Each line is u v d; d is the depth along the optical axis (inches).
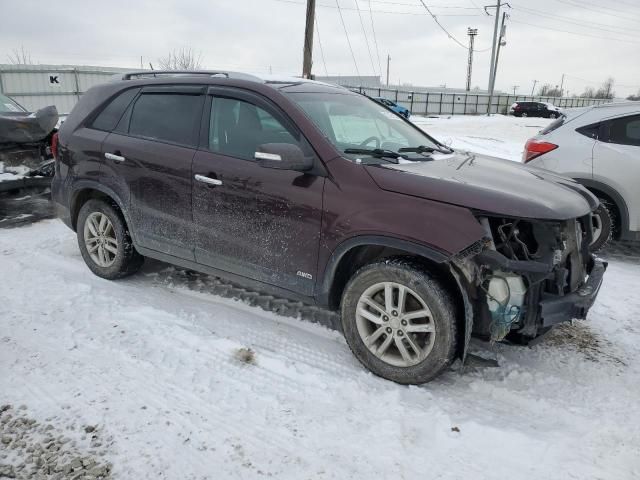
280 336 145.6
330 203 127.2
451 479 93.4
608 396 120.6
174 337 140.8
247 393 117.4
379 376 126.0
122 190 167.9
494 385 123.9
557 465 96.7
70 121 186.2
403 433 105.0
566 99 2385.6
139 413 109.2
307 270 133.8
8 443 99.7
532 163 239.6
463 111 2043.6
